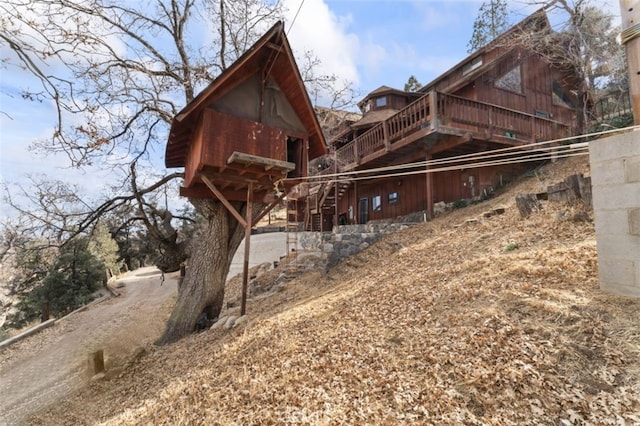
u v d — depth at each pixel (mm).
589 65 12914
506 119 10930
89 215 9086
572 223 5574
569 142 11773
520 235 6059
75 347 10484
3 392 7621
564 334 3020
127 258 27688
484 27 17781
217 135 6184
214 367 4758
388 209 16062
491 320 3576
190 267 8375
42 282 18609
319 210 18266
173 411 3900
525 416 2422
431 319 4121
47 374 8453
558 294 3607
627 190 3148
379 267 7879
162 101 9180
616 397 2357
